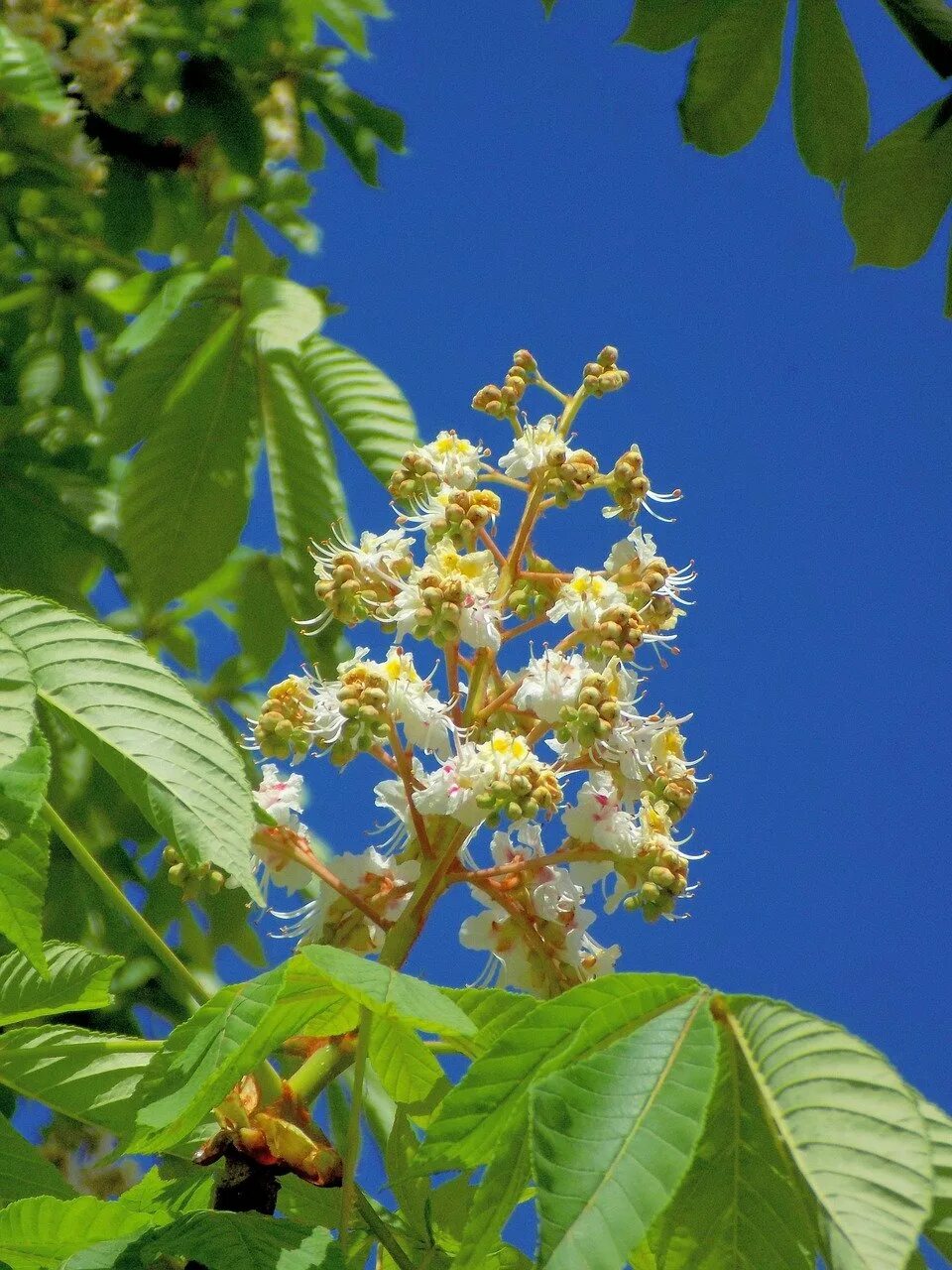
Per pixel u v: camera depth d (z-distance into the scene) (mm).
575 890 1164
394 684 1148
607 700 1141
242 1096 1099
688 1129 999
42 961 1050
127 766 1073
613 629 1148
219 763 1078
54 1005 1156
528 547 1181
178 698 1083
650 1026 1022
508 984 1161
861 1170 999
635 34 1234
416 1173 1023
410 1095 1113
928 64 1204
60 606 1091
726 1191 1035
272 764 1175
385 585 1171
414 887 1151
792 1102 1014
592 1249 982
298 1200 1158
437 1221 1157
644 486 1175
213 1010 1062
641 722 1160
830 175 1242
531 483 1179
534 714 1159
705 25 1229
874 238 1241
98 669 1082
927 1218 998
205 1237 1044
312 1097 1105
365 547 1175
